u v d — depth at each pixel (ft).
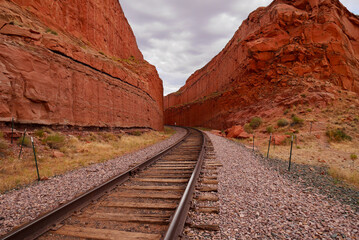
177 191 14.97
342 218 10.95
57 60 43.39
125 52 114.52
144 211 11.59
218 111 160.04
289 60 113.80
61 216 10.75
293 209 11.94
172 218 9.93
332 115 75.46
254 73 130.11
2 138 28.58
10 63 33.42
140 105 87.20
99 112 55.93
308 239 8.86
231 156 30.40
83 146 38.55
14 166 23.32
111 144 46.96
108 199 13.48
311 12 120.88
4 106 31.50
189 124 233.35
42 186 17.67
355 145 50.52
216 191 14.94
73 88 46.83
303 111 81.15
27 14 47.37
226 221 10.39
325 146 49.96
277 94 106.93
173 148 39.83
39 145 32.50
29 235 8.94
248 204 12.57
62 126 42.70
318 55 108.37
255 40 133.28
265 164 25.68
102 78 59.67
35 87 36.91
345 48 112.27
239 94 137.08
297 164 28.27
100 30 84.23
